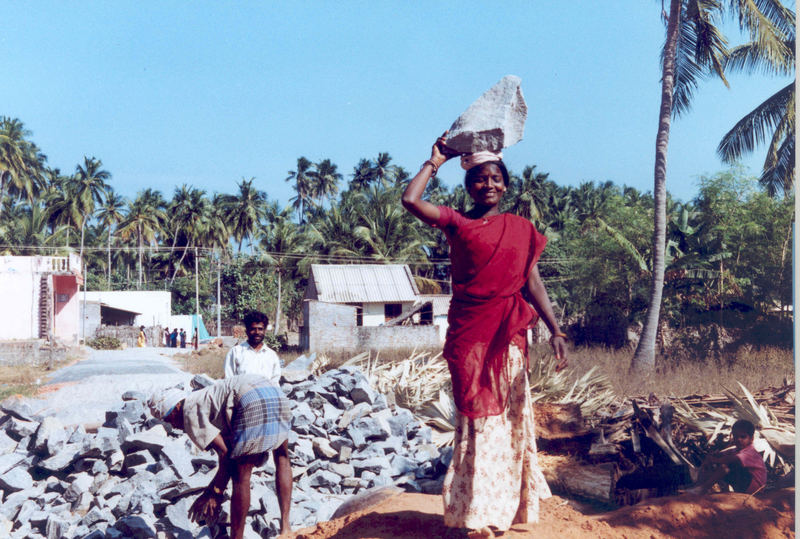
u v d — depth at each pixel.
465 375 2.84
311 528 3.70
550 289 36.97
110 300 46.34
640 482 5.89
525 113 3.01
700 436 6.45
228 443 4.45
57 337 29.97
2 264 29.22
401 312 32.91
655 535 3.04
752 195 21.53
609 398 11.24
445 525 3.07
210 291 59.22
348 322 28.06
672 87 16.81
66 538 6.25
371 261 44.81
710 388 12.02
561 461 7.55
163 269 67.31
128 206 64.12
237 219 64.62
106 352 32.56
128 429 7.65
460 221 2.87
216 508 4.68
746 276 21.39
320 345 27.55
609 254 24.73
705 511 3.24
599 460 7.38
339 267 33.59
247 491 4.39
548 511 3.31
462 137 2.96
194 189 65.88
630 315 24.09
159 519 6.02
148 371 20.56
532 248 2.89
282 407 4.53
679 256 22.48
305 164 83.38
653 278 16.61
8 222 53.91
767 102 17.38
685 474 5.77
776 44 15.73
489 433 2.87
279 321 50.72
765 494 3.55
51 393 15.48
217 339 41.03
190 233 64.94
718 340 20.59
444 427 10.10
